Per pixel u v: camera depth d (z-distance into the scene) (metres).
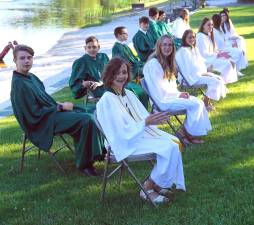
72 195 5.74
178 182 5.27
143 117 5.45
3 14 39.09
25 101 6.17
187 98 7.20
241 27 22.80
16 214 5.34
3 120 9.23
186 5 41.09
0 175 6.47
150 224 4.88
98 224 4.96
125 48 10.10
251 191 5.50
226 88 9.98
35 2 53.06
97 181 6.11
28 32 27.91
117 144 5.20
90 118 6.09
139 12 42.06
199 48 10.47
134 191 5.75
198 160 6.56
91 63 8.39
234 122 8.13
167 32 12.94
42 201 5.63
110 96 5.27
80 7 47.44
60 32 27.69
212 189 5.64
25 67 6.27
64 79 13.17
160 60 7.08
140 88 7.73
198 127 7.10
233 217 4.93
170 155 5.15
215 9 35.47
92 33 26.44
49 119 6.20
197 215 5.01
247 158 6.52
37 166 6.74
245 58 12.20
